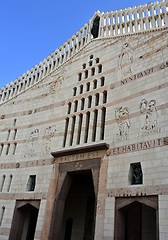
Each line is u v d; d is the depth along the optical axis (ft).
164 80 72.28
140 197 64.75
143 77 78.43
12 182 97.71
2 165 104.01
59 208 82.02
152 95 73.26
